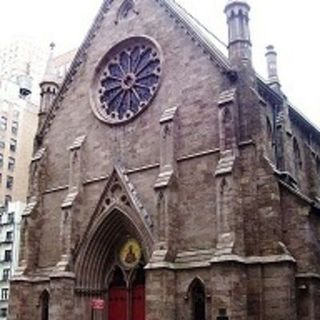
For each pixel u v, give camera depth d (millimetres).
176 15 42750
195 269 35281
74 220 43031
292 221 34469
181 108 40094
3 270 86938
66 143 47312
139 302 40312
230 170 34812
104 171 43500
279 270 32656
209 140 37875
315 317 32688
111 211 41219
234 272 32438
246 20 39500
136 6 46219
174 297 35438
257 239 33938
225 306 32000
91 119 46062
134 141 42281
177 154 39062
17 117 114250
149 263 35906
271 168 34781
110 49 46688
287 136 42625
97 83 47094
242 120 36812
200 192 37125
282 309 32031
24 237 46156
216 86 38750
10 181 109500
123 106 44594
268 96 42469
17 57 150750
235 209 34125
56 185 46719
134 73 44781
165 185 37375
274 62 52938
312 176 48719
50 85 51781
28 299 44344
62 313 40344
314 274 33438
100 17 48688
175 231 37000
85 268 41969
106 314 41844
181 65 41250
